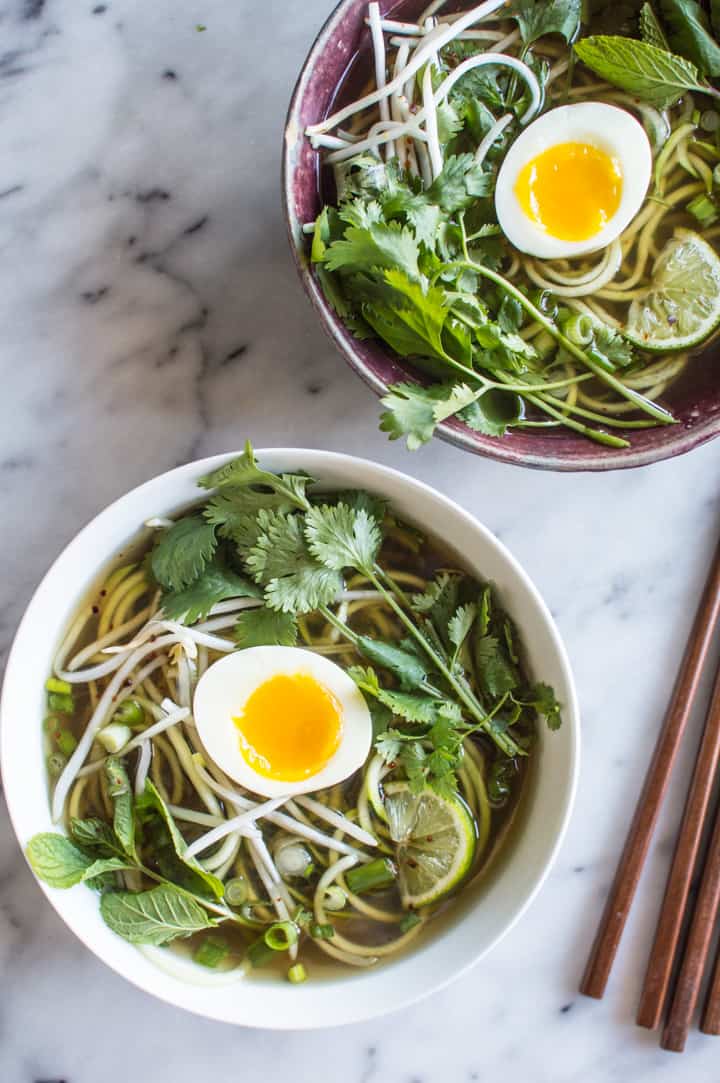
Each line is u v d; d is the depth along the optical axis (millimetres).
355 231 424
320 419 504
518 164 470
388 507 461
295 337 504
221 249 502
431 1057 500
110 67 500
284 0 501
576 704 442
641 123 477
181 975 449
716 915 509
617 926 496
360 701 453
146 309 502
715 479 512
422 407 434
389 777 467
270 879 461
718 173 476
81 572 453
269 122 502
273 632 449
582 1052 503
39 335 500
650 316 479
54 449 500
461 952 447
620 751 507
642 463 449
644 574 510
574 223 475
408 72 459
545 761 454
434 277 443
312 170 461
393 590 466
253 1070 496
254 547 441
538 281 478
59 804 454
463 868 456
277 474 448
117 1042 494
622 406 473
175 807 465
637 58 458
